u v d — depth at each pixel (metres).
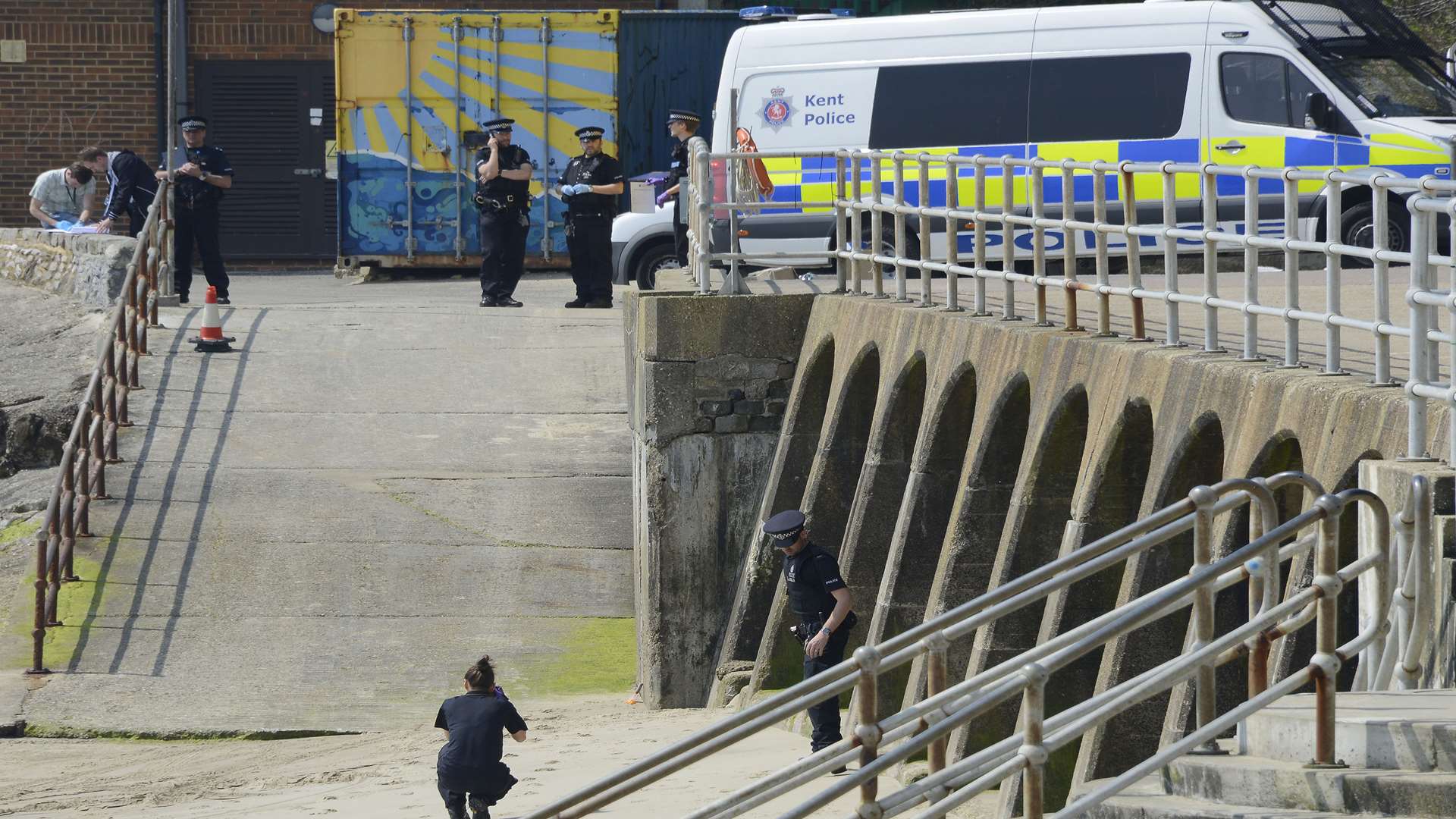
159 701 48.28
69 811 38.38
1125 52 64.62
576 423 65.56
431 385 68.38
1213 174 30.84
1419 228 23.95
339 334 73.69
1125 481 33.34
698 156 54.00
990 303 47.22
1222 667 29.02
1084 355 34.75
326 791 39.56
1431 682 22.09
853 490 49.78
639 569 54.19
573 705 49.59
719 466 52.47
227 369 69.56
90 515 58.09
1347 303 46.38
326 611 53.47
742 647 50.78
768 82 67.56
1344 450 25.36
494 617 53.78
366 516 58.41
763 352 52.50
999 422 39.34
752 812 34.72
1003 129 65.50
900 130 66.31
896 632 44.03
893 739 24.77
